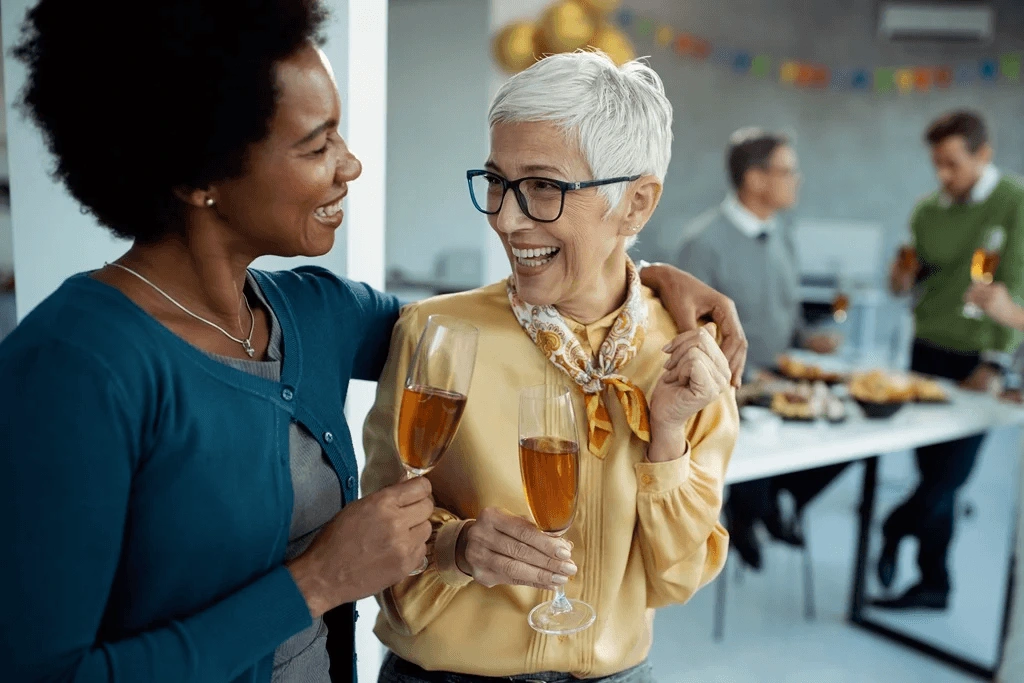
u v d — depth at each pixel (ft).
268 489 3.00
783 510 15.02
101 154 2.67
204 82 2.57
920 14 22.67
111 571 2.56
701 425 4.07
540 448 3.18
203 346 3.00
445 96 20.77
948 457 10.93
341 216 3.10
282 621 2.81
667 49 23.34
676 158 23.80
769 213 11.94
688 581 3.84
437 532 3.59
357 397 5.13
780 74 23.56
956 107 23.07
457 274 21.21
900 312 22.88
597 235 3.53
